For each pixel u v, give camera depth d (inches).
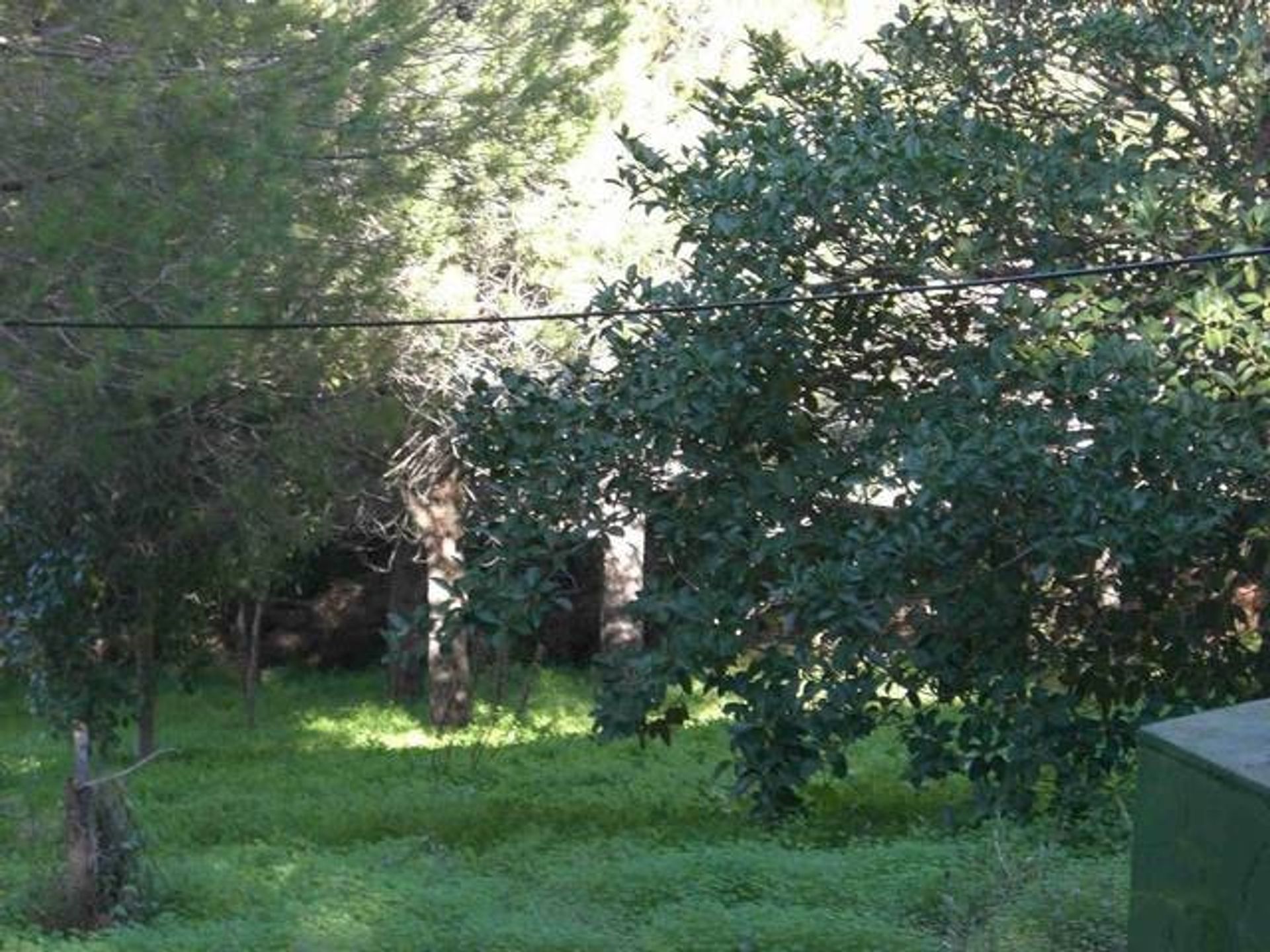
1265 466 428.1
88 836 386.9
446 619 489.4
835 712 474.0
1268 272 443.8
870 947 335.0
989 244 473.7
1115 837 435.5
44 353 423.8
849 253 488.4
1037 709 459.5
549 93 495.8
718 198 480.1
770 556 471.8
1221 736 194.4
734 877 396.8
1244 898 175.5
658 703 485.7
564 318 415.8
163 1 414.9
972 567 454.9
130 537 690.8
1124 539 422.0
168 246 419.5
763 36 562.9
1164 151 509.7
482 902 384.2
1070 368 432.5
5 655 749.9
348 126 446.3
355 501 805.2
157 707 984.9
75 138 411.8
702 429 483.5
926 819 498.6
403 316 513.3
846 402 504.4
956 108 488.7
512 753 722.8
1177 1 497.4
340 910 379.6
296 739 853.2
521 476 493.7
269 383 488.1
